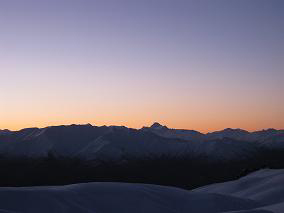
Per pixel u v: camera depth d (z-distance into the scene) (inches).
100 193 2447.1
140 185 2829.7
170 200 2600.9
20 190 2192.4
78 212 2063.2
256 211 2074.3
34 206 2039.9
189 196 2775.6
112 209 2273.6
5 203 2014.0
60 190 2386.8
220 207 2669.8
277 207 2468.0
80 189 2485.2
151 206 2385.6
